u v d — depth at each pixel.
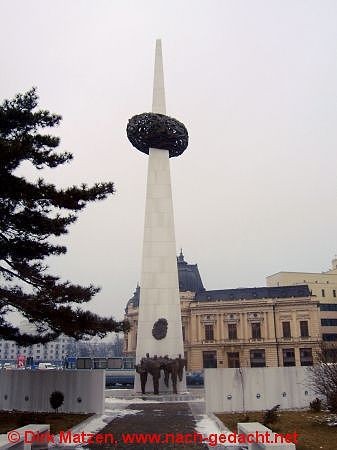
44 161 20.92
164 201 39.12
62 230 20.75
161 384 34.62
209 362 98.06
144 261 37.69
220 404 23.58
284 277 118.56
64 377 23.75
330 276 119.12
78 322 19.52
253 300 98.31
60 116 22.38
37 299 19.88
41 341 22.33
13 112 21.34
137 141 40.75
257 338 96.56
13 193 19.36
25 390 24.00
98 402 23.06
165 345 35.78
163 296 36.88
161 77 43.28
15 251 20.31
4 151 18.56
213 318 99.94
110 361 56.81
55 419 20.38
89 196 20.27
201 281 116.06
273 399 24.12
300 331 95.25
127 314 106.75
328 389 20.39
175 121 39.97
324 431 16.52
